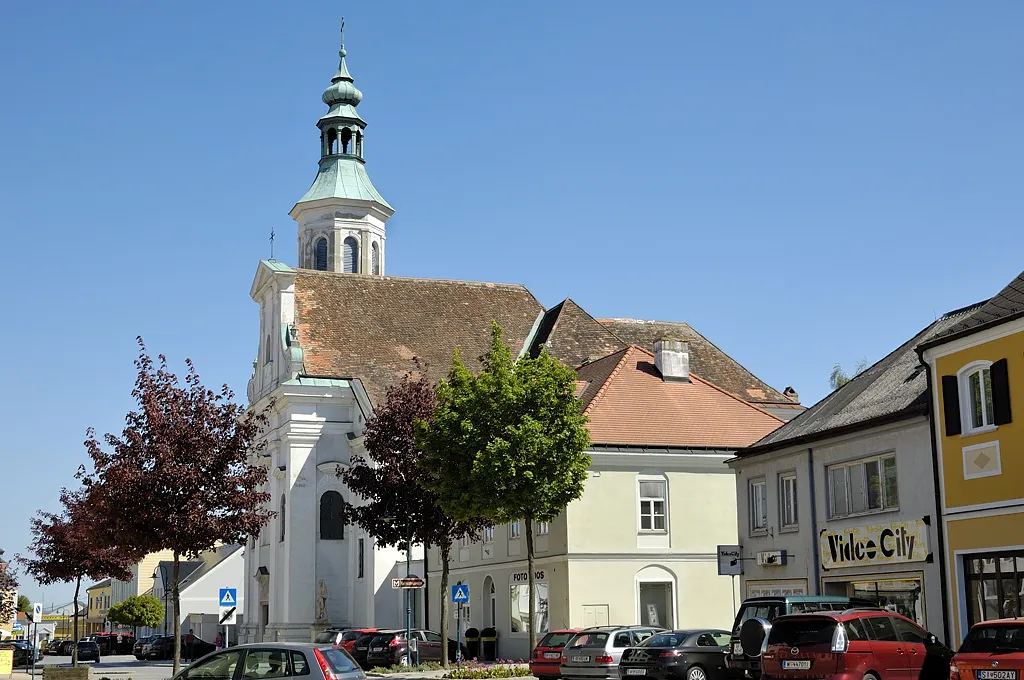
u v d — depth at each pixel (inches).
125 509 1269.7
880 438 1135.0
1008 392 967.0
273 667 780.0
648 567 1630.2
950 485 1025.5
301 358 2561.5
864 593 1151.0
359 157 3469.5
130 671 2111.2
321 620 2433.6
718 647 1043.3
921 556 1063.0
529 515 1461.6
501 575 1800.0
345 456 2536.9
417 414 1723.7
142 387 1305.4
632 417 1702.8
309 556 2469.2
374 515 1715.1
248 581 2728.8
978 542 989.8
